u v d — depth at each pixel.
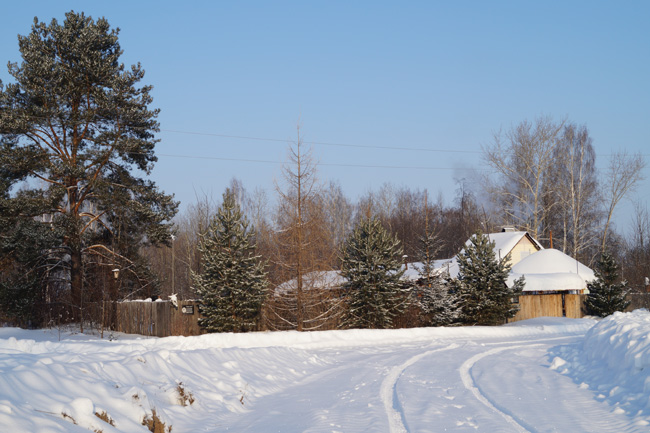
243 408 11.81
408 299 37.00
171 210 39.25
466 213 83.62
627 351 13.09
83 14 38.59
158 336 31.98
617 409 10.26
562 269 48.75
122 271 39.28
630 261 67.00
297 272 32.69
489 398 11.91
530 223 63.06
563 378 14.31
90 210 47.69
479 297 38.44
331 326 35.28
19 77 35.09
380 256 35.50
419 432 8.95
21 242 35.66
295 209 32.72
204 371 13.05
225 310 30.77
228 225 31.52
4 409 6.82
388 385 14.10
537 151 60.62
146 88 38.75
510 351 22.08
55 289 40.53
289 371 16.72
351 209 80.25
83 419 7.77
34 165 34.75
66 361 11.42
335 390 13.70
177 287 59.53
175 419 9.92
